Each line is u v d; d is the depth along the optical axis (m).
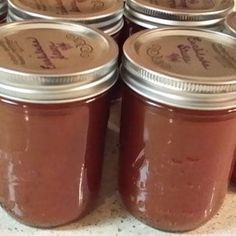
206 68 0.54
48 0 0.67
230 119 0.54
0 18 0.67
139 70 0.53
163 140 0.54
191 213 0.58
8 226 0.59
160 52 0.57
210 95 0.51
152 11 0.66
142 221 0.61
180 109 0.52
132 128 0.57
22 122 0.52
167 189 0.57
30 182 0.56
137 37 0.59
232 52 0.59
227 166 0.58
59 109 0.51
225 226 0.62
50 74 0.49
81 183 0.58
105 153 0.70
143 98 0.53
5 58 0.52
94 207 0.62
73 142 0.54
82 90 0.51
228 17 0.68
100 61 0.53
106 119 0.58
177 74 0.51
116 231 0.60
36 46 0.55
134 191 0.59
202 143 0.54
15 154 0.54
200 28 0.64
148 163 0.56
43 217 0.58
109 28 0.65
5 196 0.58
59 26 0.60
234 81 0.51
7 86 0.50
